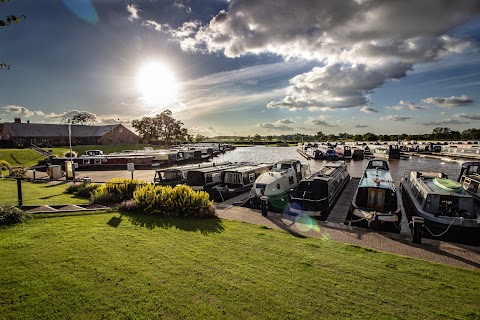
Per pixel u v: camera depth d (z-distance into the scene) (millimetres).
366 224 13219
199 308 5605
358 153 55188
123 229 10125
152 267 7195
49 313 5230
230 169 21406
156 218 12031
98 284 6254
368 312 5766
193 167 24094
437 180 14531
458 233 11750
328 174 19234
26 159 45719
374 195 14320
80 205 13938
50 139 73062
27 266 6867
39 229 9500
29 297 5648
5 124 68812
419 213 12953
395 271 7801
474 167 19859
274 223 12711
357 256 8820
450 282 7289
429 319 5648
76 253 7738
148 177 31266
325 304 5965
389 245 10391
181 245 8875
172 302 5762
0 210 10055
